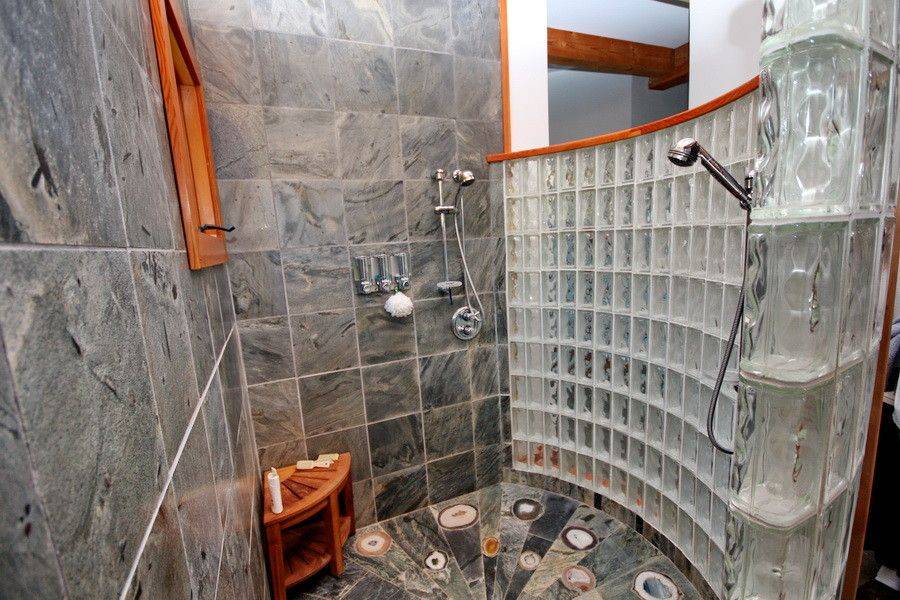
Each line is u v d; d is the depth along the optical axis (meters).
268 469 1.59
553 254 1.78
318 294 1.59
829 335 0.57
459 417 1.90
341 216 1.59
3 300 0.20
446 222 1.76
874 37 0.51
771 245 0.57
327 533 1.49
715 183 1.20
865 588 1.20
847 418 0.63
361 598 1.43
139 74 0.53
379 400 1.74
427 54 1.65
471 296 1.84
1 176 0.21
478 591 1.44
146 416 0.39
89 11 0.37
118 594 0.29
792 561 0.63
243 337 1.50
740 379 0.64
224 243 1.31
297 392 1.61
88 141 0.33
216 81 1.38
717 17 1.52
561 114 3.96
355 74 1.55
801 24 0.52
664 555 1.54
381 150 1.62
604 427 1.75
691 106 1.64
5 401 0.20
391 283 1.69
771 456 0.63
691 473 1.40
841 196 0.53
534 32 1.81
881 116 0.55
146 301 0.44
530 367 1.92
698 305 1.32
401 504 1.84
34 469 0.22
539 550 1.61
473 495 1.96
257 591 1.05
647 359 1.54
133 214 0.43
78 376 0.27
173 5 0.87
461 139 1.75
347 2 1.50
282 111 1.47
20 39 0.24
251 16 1.40
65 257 0.27
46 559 0.22
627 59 2.67
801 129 0.54
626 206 1.53
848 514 0.68
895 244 0.62
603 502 1.80
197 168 1.21
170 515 0.43
